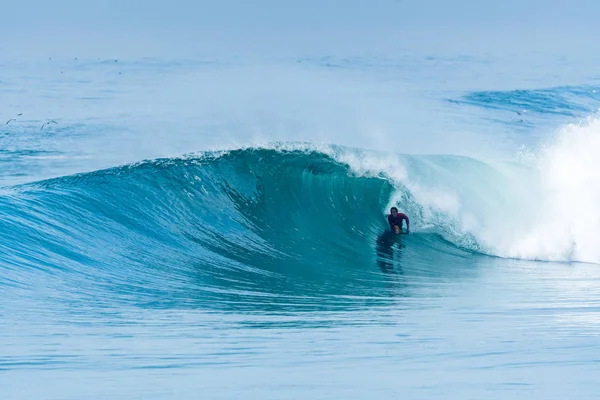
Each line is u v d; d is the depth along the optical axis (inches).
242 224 2347.4
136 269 1898.4
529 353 1134.4
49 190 2180.1
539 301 1611.7
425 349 1176.8
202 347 1208.2
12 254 1795.0
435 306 1571.1
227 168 2503.7
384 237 2411.4
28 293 1585.9
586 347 1165.1
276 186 2517.2
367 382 1009.5
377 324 1386.6
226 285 1804.9
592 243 2333.9
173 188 2347.4
